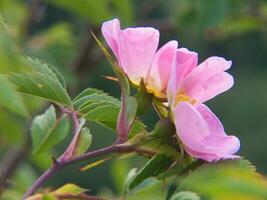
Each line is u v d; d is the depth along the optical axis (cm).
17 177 85
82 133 43
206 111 41
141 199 44
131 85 42
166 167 41
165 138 41
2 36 41
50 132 48
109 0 85
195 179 39
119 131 42
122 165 70
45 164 81
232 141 40
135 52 42
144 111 42
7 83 42
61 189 45
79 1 82
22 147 83
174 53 42
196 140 40
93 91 44
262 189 38
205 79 42
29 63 42
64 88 44
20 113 52
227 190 39
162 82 42
